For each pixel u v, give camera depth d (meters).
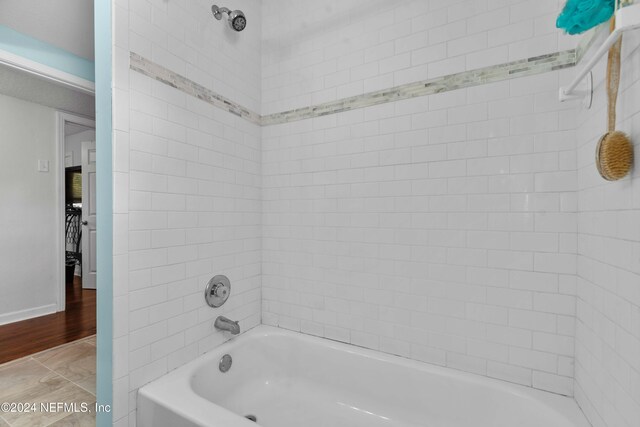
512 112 1.37
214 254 1.70
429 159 1.54
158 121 1.40
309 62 1.89
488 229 1.42
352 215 1.75
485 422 1.36
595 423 1.07
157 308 1.39
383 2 1.66
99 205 1.23
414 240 1.58
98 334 1.23
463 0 1.47
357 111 1.73
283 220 1.98
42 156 3.11
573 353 1.27
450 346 1.51
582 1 0.82
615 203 0.94
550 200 1.30
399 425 1.53
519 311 1.36
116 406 1.22
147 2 1.36
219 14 1.71
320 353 1.77
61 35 2.29
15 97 2.94
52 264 3.17
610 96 0.84
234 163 1.84
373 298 1.69
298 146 1.92
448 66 1.50
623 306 0.89
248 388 1.78
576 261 1.26
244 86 1.92
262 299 2.06
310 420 1.62
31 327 2.79
